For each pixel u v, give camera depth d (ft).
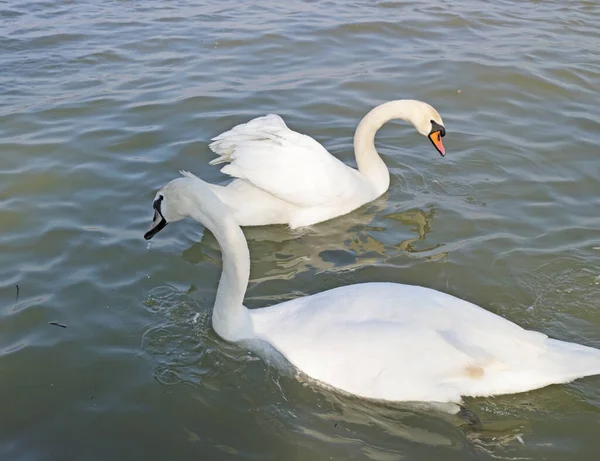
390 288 6.79
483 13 15.15
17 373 6.70
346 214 9.24
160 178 9.50
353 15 14.87
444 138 10.66
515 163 10.04
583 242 8.45
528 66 12.70
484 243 8.48
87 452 6.07
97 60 12.58
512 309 7.55
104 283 7.76
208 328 7.26
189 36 13.64
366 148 9.71
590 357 6.41
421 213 9.14
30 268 7.89
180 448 6.12
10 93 11.38
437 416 6.38
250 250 8.57
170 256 8.20
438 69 12.61
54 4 15.14
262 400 6.53
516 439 6.20
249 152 8.86
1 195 9.01
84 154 9.91
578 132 10.75
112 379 6.70
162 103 11.22
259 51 13.12
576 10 15.40
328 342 6.56
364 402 6.47
